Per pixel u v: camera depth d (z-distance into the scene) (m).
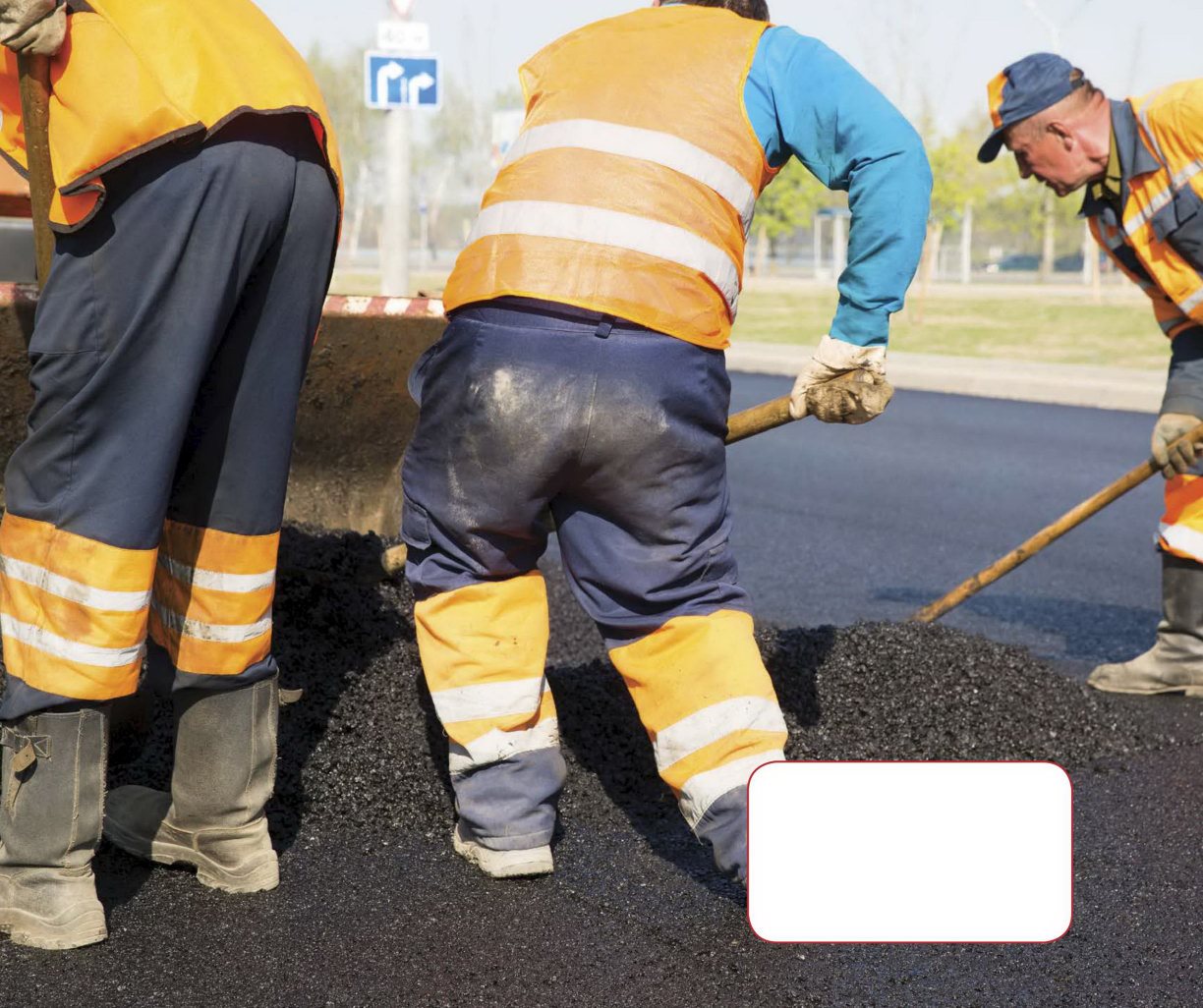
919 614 4.11
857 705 3.40
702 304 2.36
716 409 2.42
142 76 2.09
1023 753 3.34
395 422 3.94
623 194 2.34
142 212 2.13
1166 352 16.72
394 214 11.31
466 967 2.27
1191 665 3.97
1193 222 3.63
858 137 2.33
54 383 2.19
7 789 2.29
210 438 2.36
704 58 2.42
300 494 3.97
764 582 5.54
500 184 2.45
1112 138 3.69
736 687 2.40
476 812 2.57
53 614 2.21
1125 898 2.62
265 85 2.24
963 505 7.38
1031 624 4.96
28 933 2.28
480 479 2.39
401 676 3.26
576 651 4.01
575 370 2.32
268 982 2.20
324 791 2.86
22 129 2.50
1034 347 17.59
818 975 2.27
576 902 2.51
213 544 2.39
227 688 2.45
